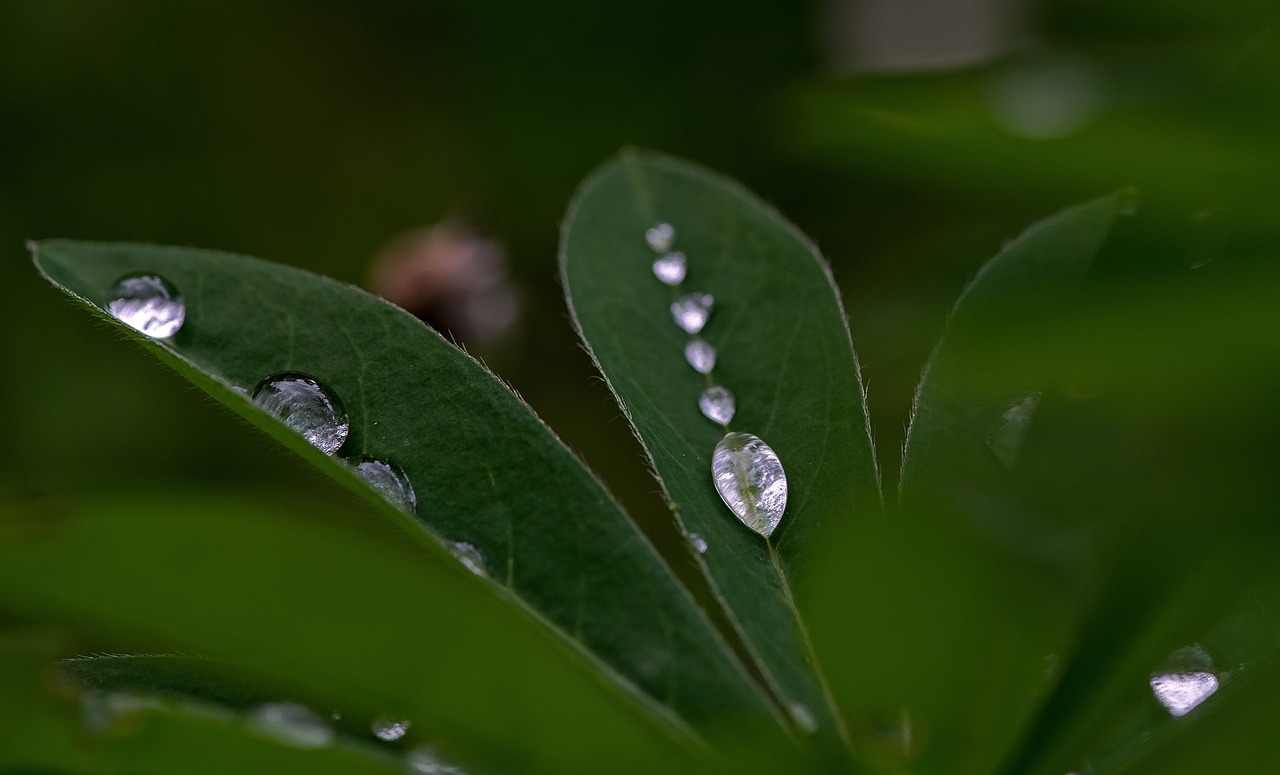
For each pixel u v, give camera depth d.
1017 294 0.19
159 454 0.36
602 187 0.21
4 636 0.18
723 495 0.19
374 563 0.18
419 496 0.19
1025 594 0.18
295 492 0.23
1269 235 0.18
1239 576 0.18
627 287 0.20
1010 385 0.19
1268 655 0.18
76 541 0.17
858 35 0.36
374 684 0.18
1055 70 0.20
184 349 0.19
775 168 0.36
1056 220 0.20
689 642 0.19
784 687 0.18
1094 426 0.18
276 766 0.18
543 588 0.19
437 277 0.29
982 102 0.19
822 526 0.19
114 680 0.18
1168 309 0.17
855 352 0.20
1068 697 0.18
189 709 0.18
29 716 0.18
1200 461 0.18
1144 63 0.20
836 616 0.17
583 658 0.18
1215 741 0.18
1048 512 0.18
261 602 0.18
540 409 0.34
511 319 0.30
